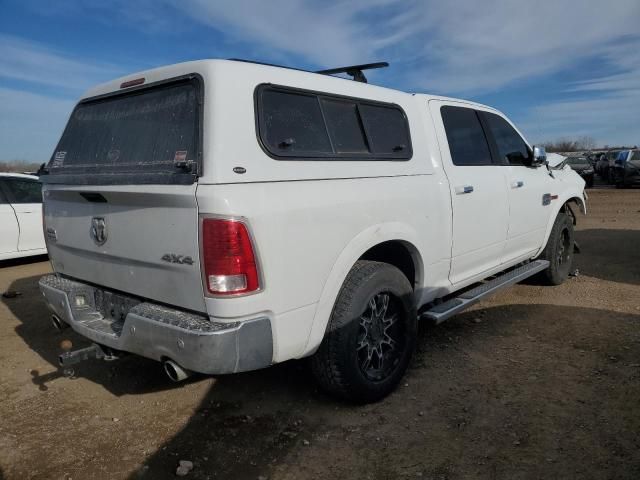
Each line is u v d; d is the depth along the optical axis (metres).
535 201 5.20
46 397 3.62
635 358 3.93
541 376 3.71
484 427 3.08
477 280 4.59
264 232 2.60
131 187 2.79
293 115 2.94
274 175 2.72
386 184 3.38
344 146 3.22
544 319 4.91
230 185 2.53
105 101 3.38
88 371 4.04
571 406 3.27
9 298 6.11
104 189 2.92
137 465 2.83
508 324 4.81
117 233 2.98
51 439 3.09
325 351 3.12
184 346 2.54
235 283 2.52
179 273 2.67
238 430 3.15
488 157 4.62
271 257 2.63
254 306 2.59
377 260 3.79
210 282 2.52
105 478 2.72
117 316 3.20
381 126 3.55
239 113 2.64
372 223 3.23
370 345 3.36
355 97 3.38
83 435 3.13
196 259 2.57
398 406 3.36
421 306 3.95
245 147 2.63
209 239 2.49
